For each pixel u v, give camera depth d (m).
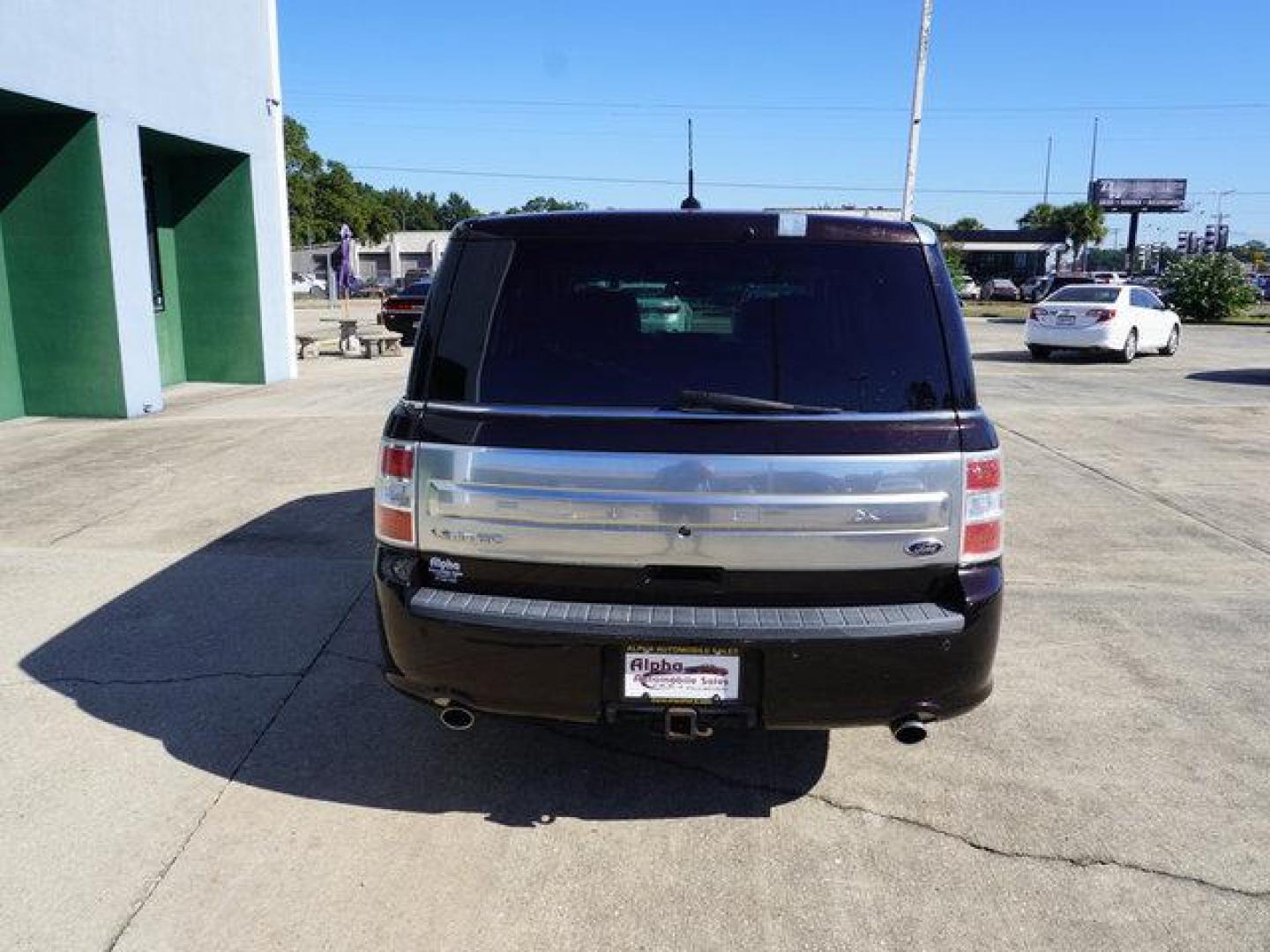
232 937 2.79
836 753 3.84
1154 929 2.84
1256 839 3.27
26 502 7.36
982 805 3.47
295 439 9.80
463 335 3.16
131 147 11.50
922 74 21.97
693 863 3.14
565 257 3.17
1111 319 18.06
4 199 11.12
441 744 3.87
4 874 3.04
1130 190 86.50
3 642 4.77
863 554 2.99
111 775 3.60
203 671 4.47
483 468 3.04
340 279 31.48
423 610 3.08
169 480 8.05
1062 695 4.31
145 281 11.74
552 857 3.17
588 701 3.04
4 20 9.52
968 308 47.16
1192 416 11.44
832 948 2.77
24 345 11.36
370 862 3.13
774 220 3.15
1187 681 4.47
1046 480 8.24
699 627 2.94
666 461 2.96
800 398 3.03
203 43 13.07
